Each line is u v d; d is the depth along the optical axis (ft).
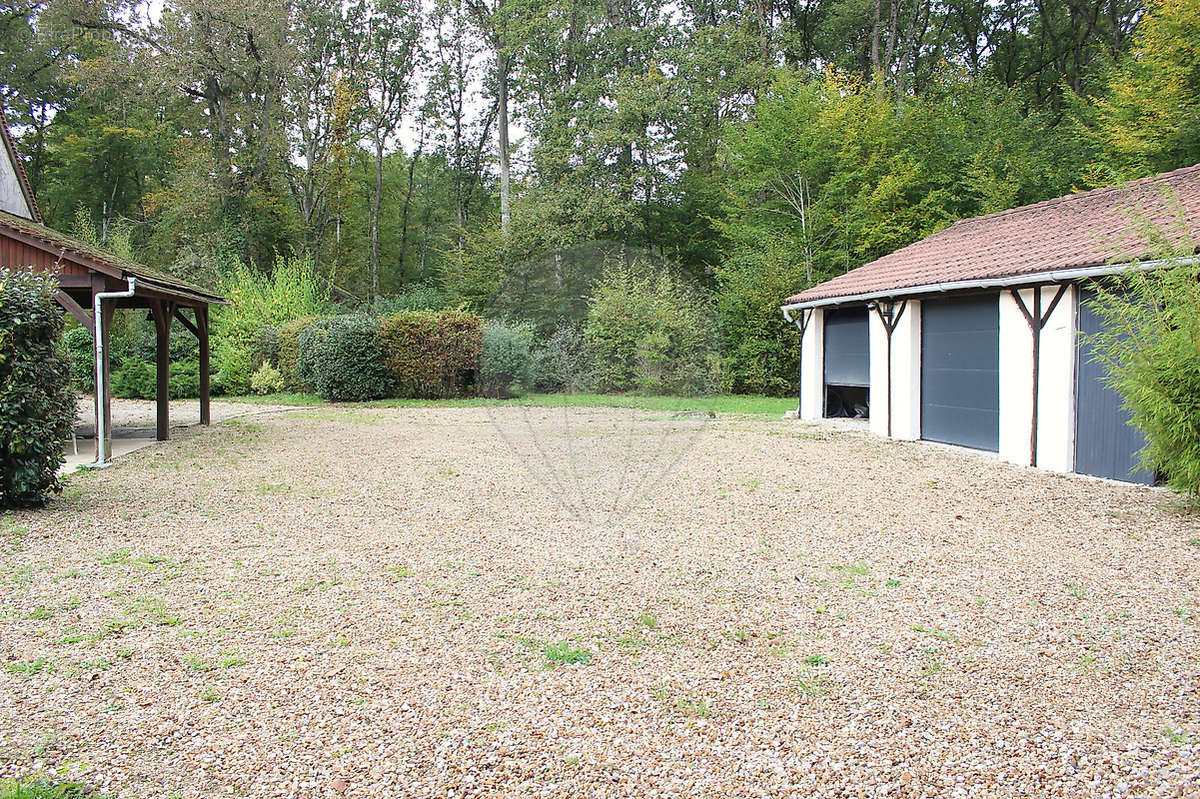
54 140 121.39
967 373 38.01
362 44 119.55
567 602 15.72
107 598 15.97
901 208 80.48
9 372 23.52
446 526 22.17
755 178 86.48
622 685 11.93
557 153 94.53
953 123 82.17
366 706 11.22
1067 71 102.99
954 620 14.70
